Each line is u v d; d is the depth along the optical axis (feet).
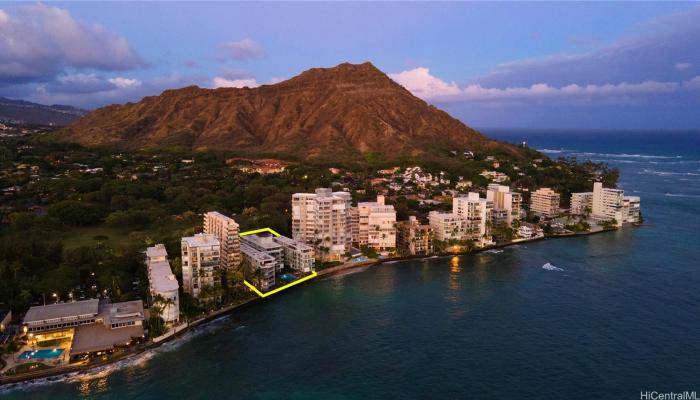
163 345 513.04
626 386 436.76
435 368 468.75
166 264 628.69
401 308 616.80
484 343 518.78
